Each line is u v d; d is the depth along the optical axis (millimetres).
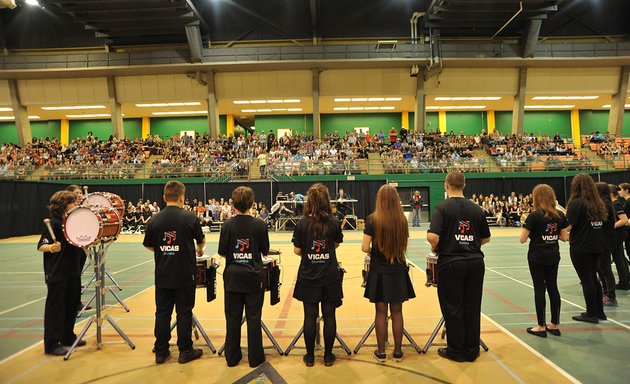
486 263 9984
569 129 34781
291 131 34406
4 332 5152
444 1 23609
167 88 29438
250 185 22609
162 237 4109
